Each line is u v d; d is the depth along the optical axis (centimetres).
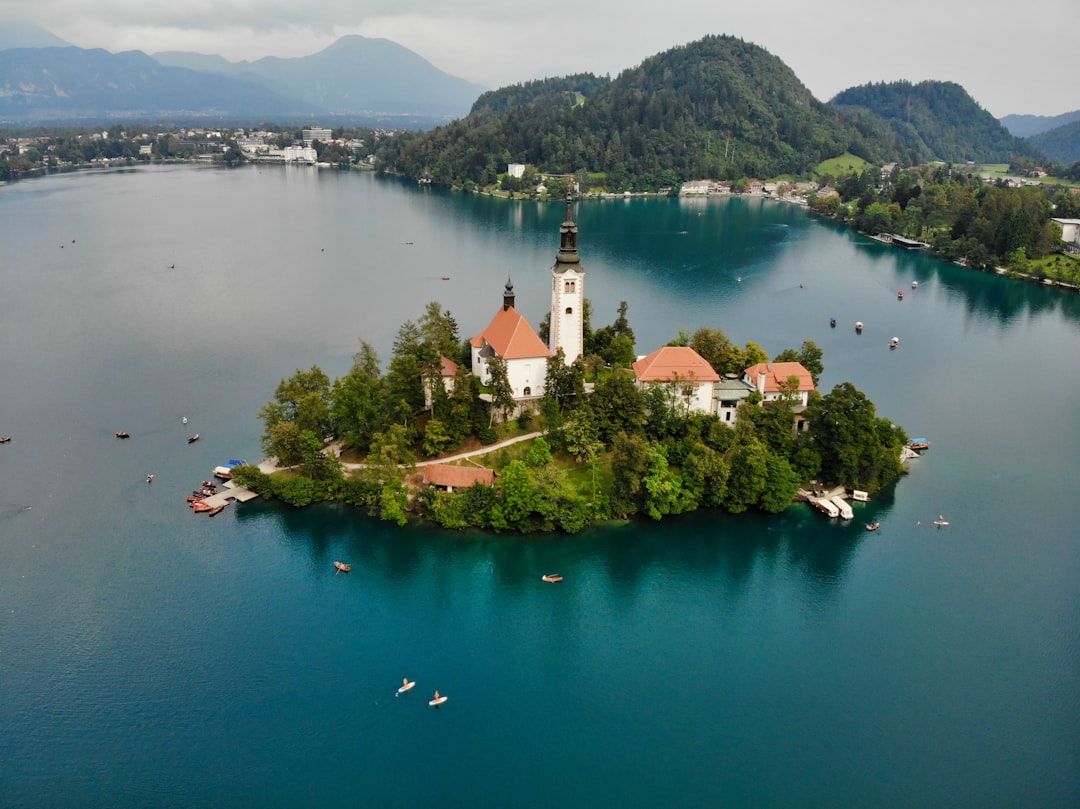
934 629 12838
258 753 10406
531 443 17050
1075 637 12625
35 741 10569
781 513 15812
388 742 10606
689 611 13262
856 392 16475
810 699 11388
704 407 17538
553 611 13238
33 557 14412
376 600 13400
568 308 18612
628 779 10056
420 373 17688
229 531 15200
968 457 18688
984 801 9781
